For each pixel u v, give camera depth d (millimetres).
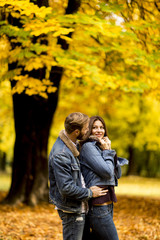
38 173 10109
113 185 3555
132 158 28672
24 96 9836
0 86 13398
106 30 6789
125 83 8703
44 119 10148
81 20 6445
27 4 5734
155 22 7480
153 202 10992
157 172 34188
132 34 6922
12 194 9945
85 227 3580
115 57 8906
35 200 9906
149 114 22125
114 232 3418
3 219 7703
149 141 23531
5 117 16797
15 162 10148
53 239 6098
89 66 8031
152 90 9766
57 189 3312
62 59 7520
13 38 7570
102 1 7211
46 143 10352
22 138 10086
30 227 7055
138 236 6320
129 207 10086
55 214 8852
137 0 7625
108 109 12961
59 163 3184
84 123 3371
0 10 7020
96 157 3416
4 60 7609
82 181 3404
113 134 25750
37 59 7199
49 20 6234
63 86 13367
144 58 8031
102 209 3398
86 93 13781
